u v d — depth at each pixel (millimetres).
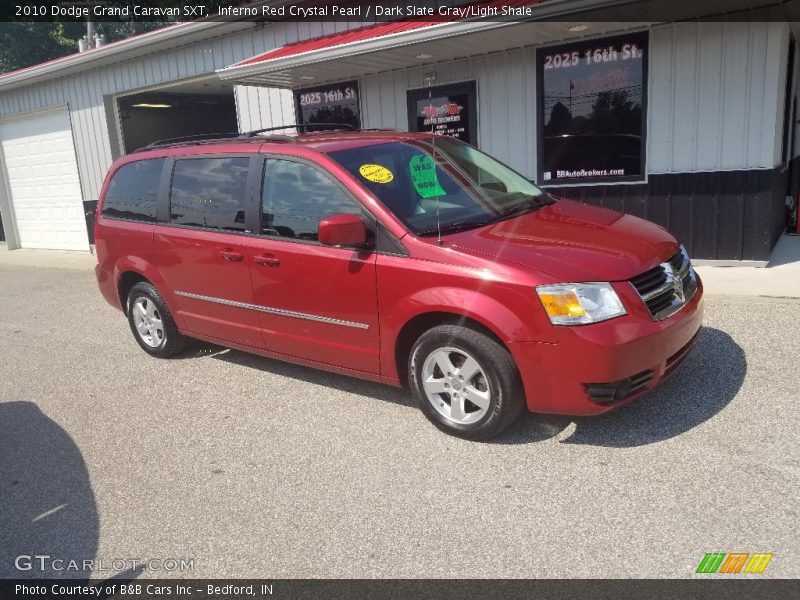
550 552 2955
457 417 4012
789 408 4035
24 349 6895
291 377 5371
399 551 3059
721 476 3396
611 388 3576
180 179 5461
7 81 14383
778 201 8289
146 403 5082
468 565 2922
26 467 4199
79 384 5652
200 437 4402
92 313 8352
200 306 5414
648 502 3238
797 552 2820
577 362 3531
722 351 4973
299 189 4605
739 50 6988
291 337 4754
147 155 5863
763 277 6840
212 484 3791
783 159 8375
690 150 7465
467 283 3775
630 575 2770
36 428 4793
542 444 3875
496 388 3783
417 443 4051
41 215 15523
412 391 4207
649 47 7438
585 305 3539
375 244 4184
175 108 14781
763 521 3029
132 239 5848
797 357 4766
